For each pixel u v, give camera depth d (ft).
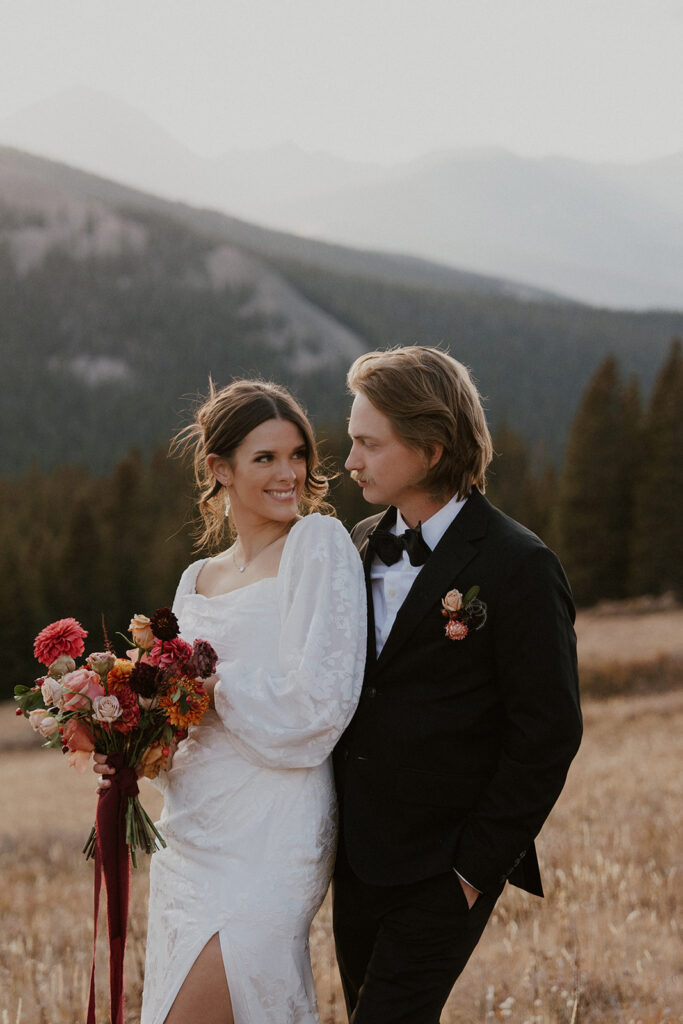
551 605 8.78
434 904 8.86
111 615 175.01
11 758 88.07
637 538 163.84
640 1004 12.24
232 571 10.56
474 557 9.06
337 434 165.07
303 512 10.85
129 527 190.08
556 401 579.89
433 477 9.43
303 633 9.36
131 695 9.12
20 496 248.32
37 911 19.01
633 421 169.48
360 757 9.27
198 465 10.71
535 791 8.64
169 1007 9.02
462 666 8.97
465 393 9.52
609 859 19.61
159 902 9.64
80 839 33.24
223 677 9.36
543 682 8.66
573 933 14.52
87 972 14.33
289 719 9.10
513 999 12.17
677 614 137.90
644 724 57.77
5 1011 12.73
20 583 163.32
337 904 9.70
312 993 9.39
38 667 161.68
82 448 480.64
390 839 9.06
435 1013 8.92
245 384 10.37
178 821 9.66
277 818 9.23
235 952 8.90
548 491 197.36
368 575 9.84
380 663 9.23
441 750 8.99
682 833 21.83
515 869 9.42
